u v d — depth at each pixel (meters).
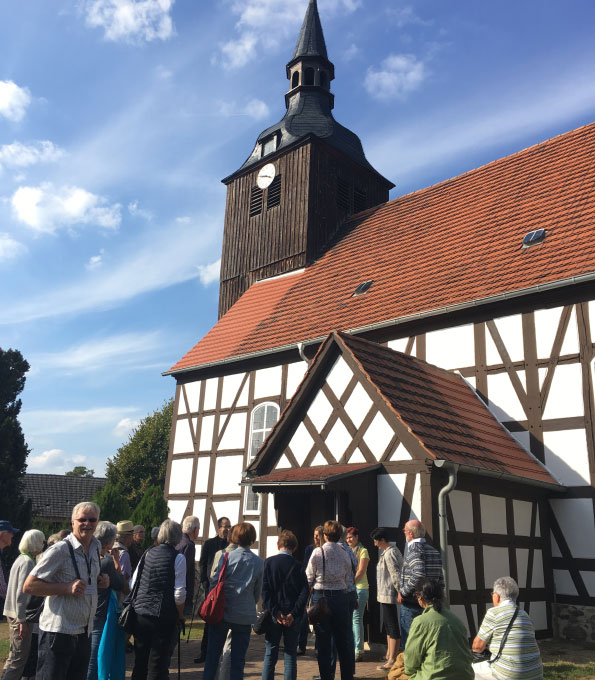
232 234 20.28
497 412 11.16
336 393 9.49
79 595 4.06
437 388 10.45
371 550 8.19
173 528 5.14
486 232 13.82
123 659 5.43
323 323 14.30
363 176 20.47
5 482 14.11
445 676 3.89
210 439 15.47
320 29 22.66
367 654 7.72
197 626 10.29
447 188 16.94
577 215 12.26
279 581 5.42
